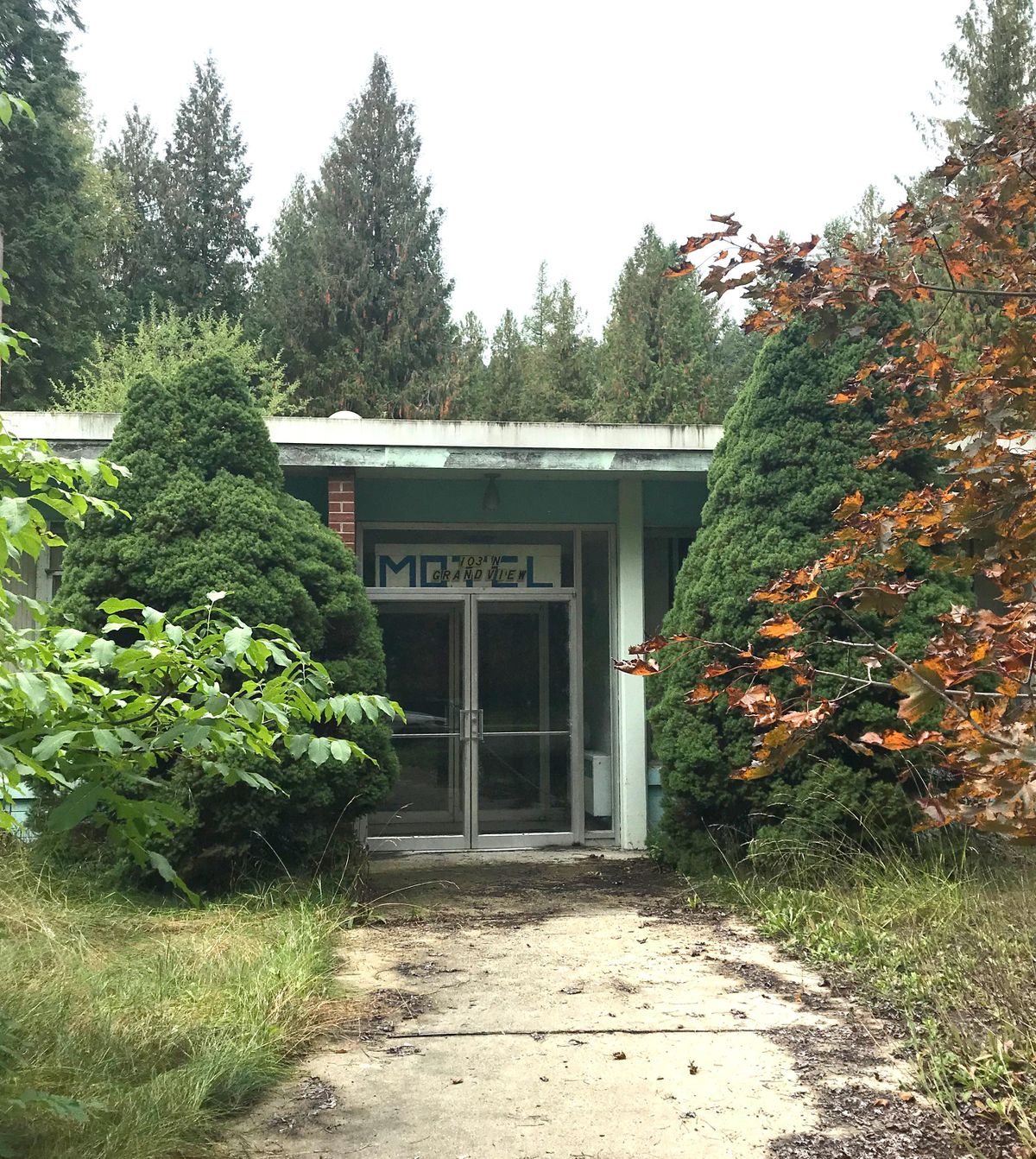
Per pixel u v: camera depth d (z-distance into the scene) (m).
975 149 4.05
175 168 39.47
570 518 10.46
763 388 8.49
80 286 27.02
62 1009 4.39
